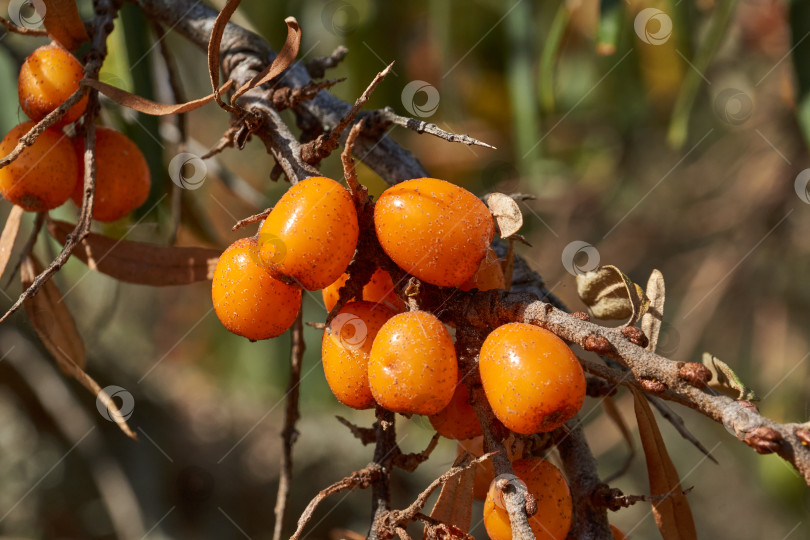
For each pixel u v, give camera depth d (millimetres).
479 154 316
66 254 151
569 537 151
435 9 269
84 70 159
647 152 370
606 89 339
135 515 362
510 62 255
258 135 157
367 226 147
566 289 330
